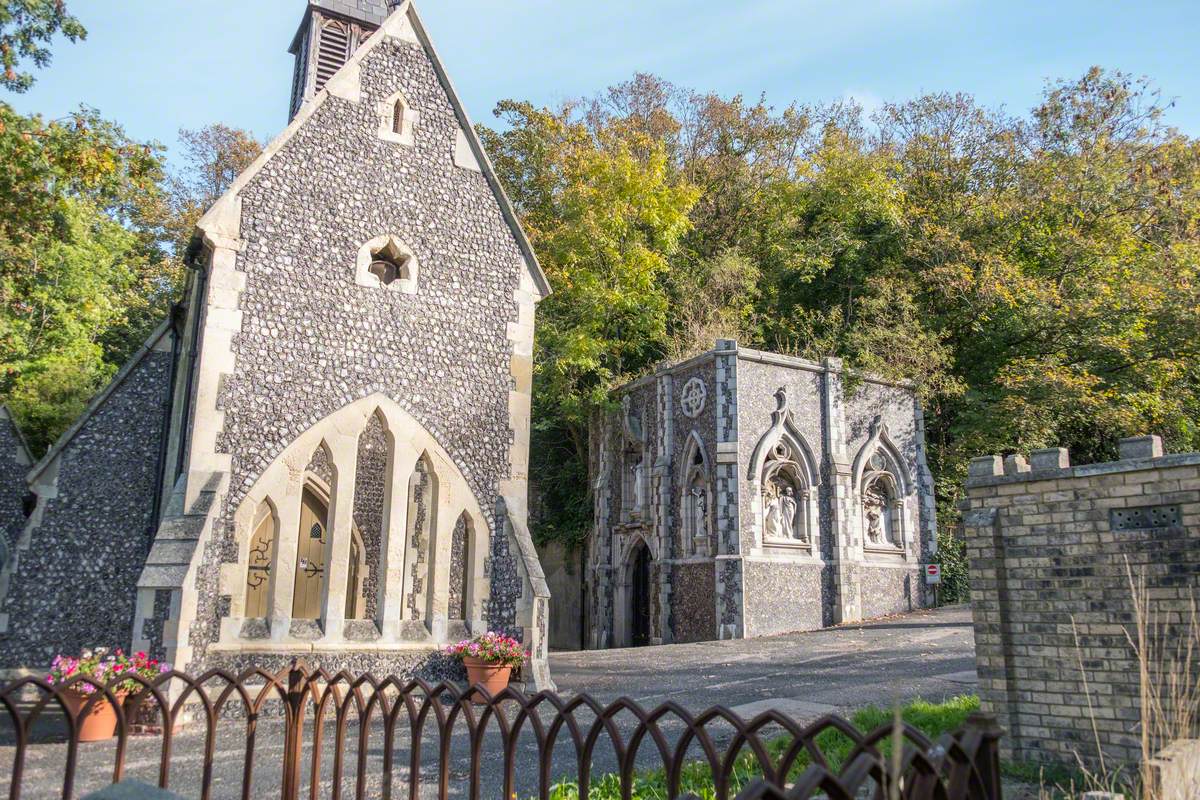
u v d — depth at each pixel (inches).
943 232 1088.2
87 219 1078.4
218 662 452.8
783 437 855.7
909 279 1112.8
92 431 601.3
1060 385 916.6
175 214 1327.5
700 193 1165.7
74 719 194.7
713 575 812.6
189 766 333.7
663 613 858.8
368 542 679.1
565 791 280.8
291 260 523.5
